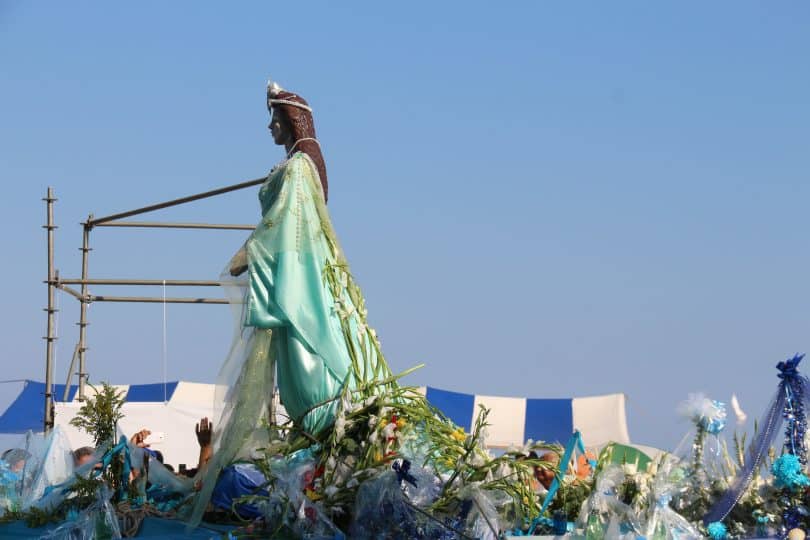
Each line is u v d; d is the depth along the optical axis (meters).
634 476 12.79
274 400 15.25
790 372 13.52
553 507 13.01
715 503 13.32
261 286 13.95
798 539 12.91
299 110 15.25
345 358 13.80
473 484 12.36
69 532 12.66
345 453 12.98
